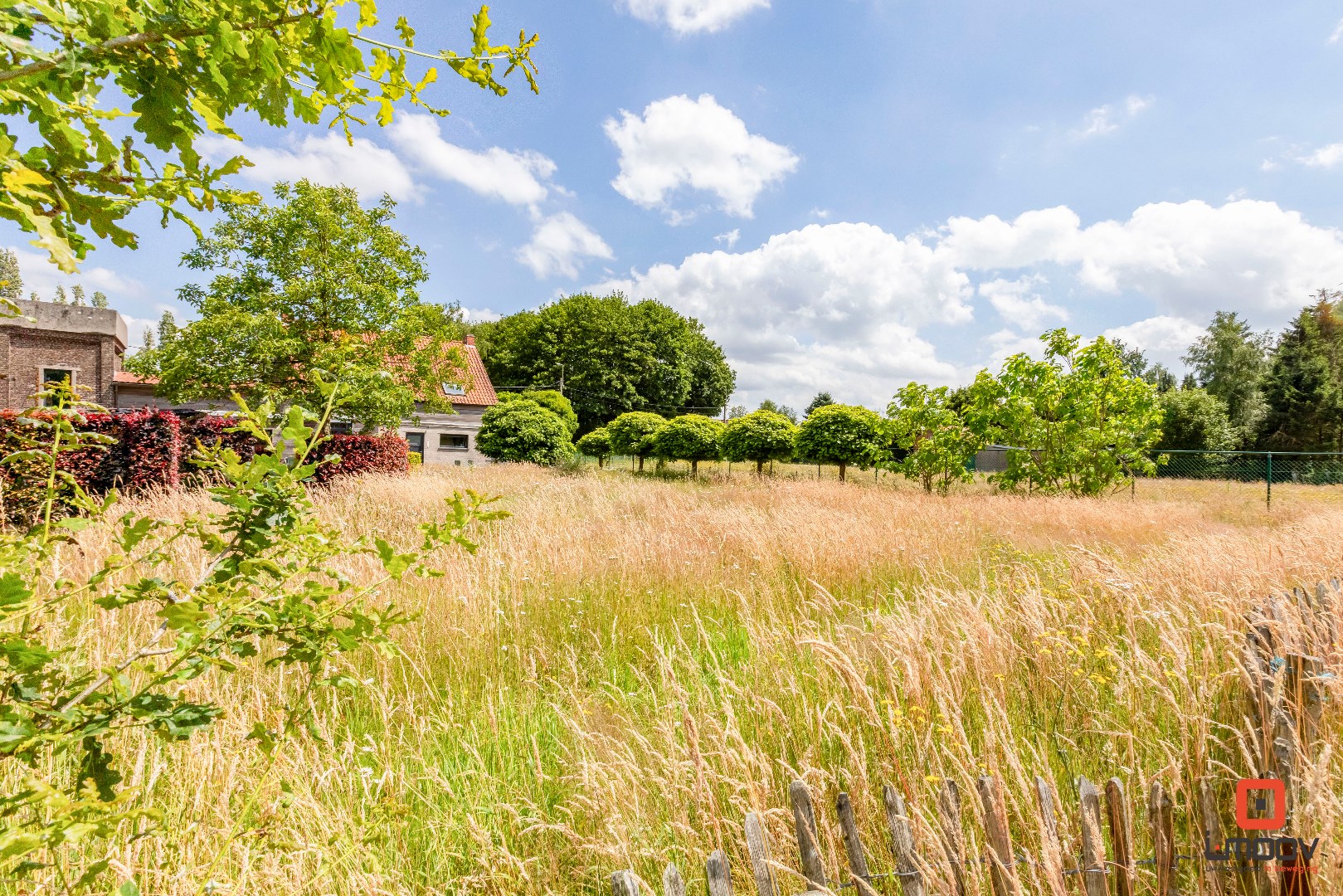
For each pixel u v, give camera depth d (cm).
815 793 206
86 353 2392
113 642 281
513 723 296
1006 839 164
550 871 204
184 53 88
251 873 167
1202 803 171
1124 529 849
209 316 1741
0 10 73
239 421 130
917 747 228
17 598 85
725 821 199
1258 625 244
